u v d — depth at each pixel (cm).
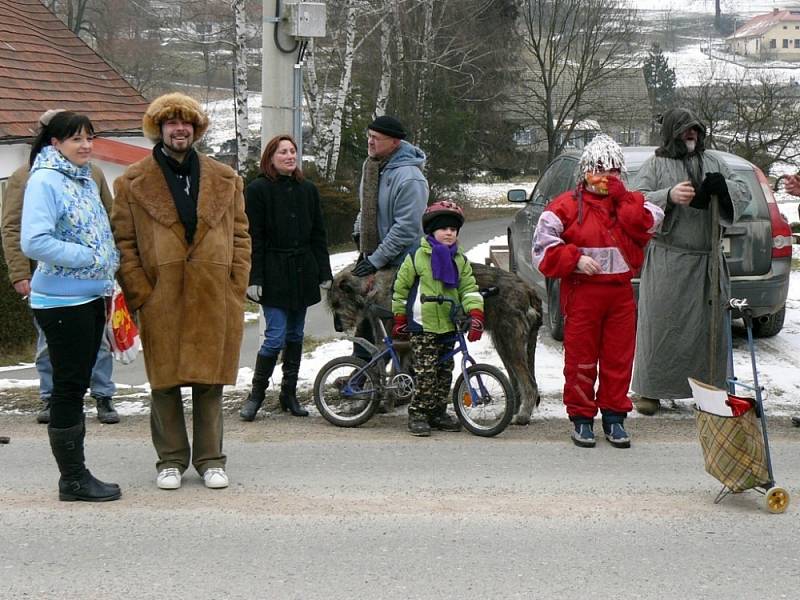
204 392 624
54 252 548
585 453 707
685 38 16650
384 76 3491
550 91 5191
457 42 4212
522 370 782
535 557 507
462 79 4481
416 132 4009
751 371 940
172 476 618
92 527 548
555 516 569
